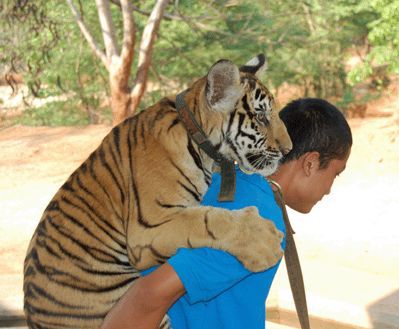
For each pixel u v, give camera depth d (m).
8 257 7.15
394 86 16.38
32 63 14.68
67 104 16.77
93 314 2.69
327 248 7.03
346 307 4.68
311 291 4.92
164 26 14.25
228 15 13.83
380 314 4.57
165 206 2.53
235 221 2.24
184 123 2.59
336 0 14.24
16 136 14.05
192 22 13.26
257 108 2.79
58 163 11.59
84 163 2.79
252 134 2.77
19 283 5.33
